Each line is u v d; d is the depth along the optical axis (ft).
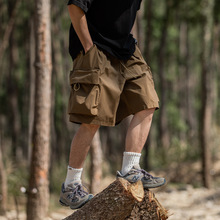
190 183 57.36
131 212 12.84
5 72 101.91
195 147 72.13
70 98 12.04
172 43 106.22
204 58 53.72
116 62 11.88
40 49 26.71
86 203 12.69
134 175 11.99
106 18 11.68
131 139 11.95
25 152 97.25
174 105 114.52
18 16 76.95
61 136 77.30
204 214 36.04
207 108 54.08
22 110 104.12
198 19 68.59
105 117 11.66
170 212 37.32
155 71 92.63
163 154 69.31
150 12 68.90
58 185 48.49
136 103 11.88
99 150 39.19
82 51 11.78
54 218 32.91
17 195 43.55
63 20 71.36
